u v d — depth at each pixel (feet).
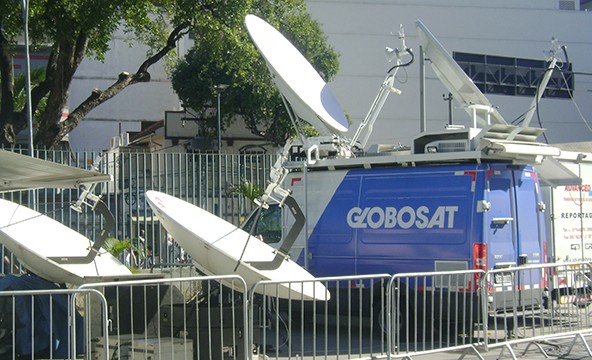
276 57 41.60
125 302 29.76
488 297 31.27
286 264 31.17
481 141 35.55
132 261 53.72
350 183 39.88
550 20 151.53
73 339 23.66
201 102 115.85
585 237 48.85
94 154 54.44
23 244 32.14
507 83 80.23
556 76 81.30
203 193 57.72
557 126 151.23
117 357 26.71
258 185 56.75
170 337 27.37
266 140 117.80
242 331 27.78
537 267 31.42
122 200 54.95
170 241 55.26
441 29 147.33
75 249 34.76
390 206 38.17
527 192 37.50
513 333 31.94
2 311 29.76
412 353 27.76
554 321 33.76
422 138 38.34
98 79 140.56
